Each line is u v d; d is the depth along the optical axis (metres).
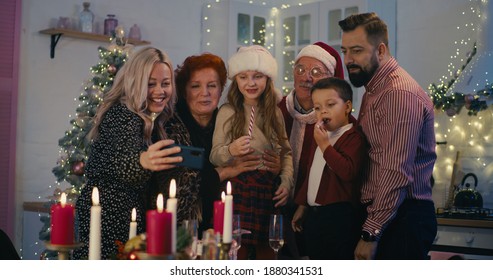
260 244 2.89
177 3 6.31
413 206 2.62
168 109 2.79
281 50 6.40
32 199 5.50
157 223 1.55
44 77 5.55
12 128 5.40
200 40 6.48
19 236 5.43
